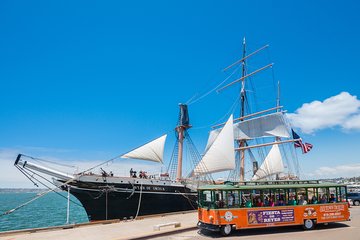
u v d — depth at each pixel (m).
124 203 35.69
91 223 25.91
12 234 20.86
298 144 62.75
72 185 33.72
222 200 21.70
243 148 65.44
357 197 45.47
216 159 48.38
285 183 24.28
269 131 64.69
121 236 19.95
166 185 38.44
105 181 35.03
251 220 21.80
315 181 25.20
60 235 20.30
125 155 40.81
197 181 42.38
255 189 22.50
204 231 22.83
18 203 138.00
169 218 29.00
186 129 50.28
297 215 22.91
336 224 25.34
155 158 42.06
